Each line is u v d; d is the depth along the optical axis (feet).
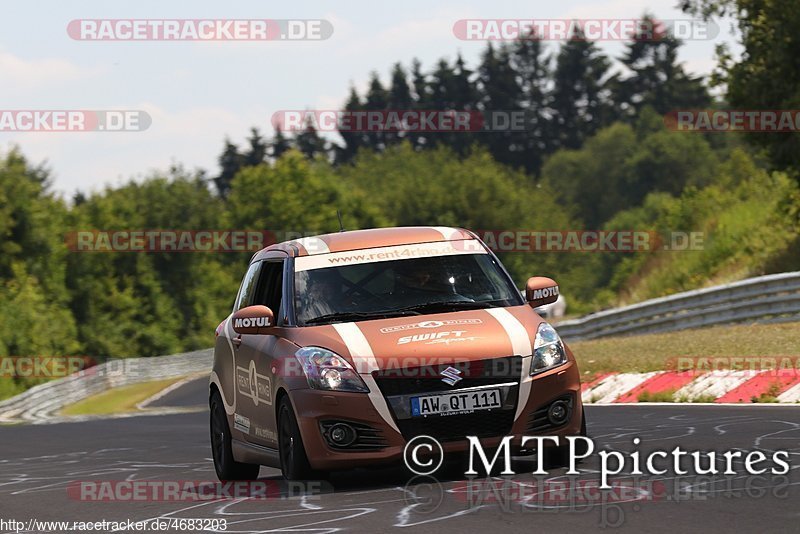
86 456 129.18
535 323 77.87
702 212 418.10
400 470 81.41
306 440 74.02
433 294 81.56
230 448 91.30
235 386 88.84
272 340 81.41
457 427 73.36
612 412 129.08
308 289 82.53
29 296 558.56
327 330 77.97
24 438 172.76
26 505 82.12
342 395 73.51
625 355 181.27
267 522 63.93
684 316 255.91
